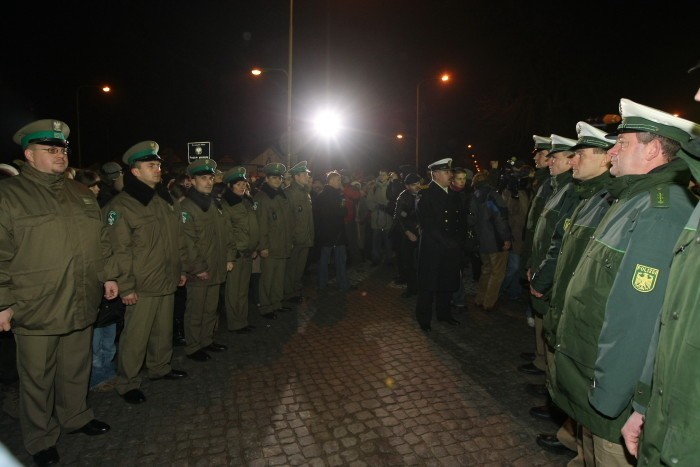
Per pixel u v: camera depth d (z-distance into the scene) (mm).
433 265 5598
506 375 4438
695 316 1388
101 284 3504
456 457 3178
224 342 5379
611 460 2164
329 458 3170
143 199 3980
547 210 3885
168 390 4184
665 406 1467
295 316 6375
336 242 7676
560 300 2740
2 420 3727
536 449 3271
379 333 5648
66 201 3234
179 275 4340
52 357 3203
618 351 1896
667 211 1894
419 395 4055
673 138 1990
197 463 3131
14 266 3016
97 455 3225
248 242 5629
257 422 3635
